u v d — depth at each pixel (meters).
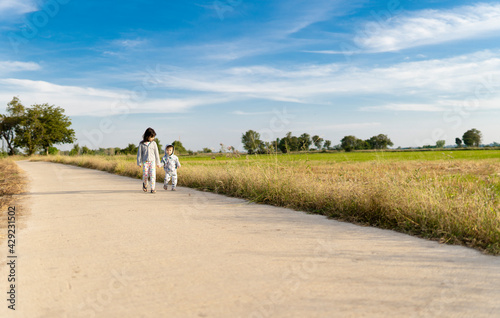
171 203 7.84
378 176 7.09
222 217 6.15
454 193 5.89
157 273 3.35
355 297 2.79
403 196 5.62
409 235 4.82
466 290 2.93
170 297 2.80
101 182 13.43
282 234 4.89
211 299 2.76
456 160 23.19
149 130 9.95
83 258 3.84
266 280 3.15
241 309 2.59
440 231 4.66
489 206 4.93
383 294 2.85
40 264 3.65
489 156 31.11
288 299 2.75
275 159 9.78
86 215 6.43
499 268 3.46
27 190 10.66
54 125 69.38
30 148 67.06
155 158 10.02
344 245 4.32
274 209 6.98
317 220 5.86
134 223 5.68
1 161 33.38
